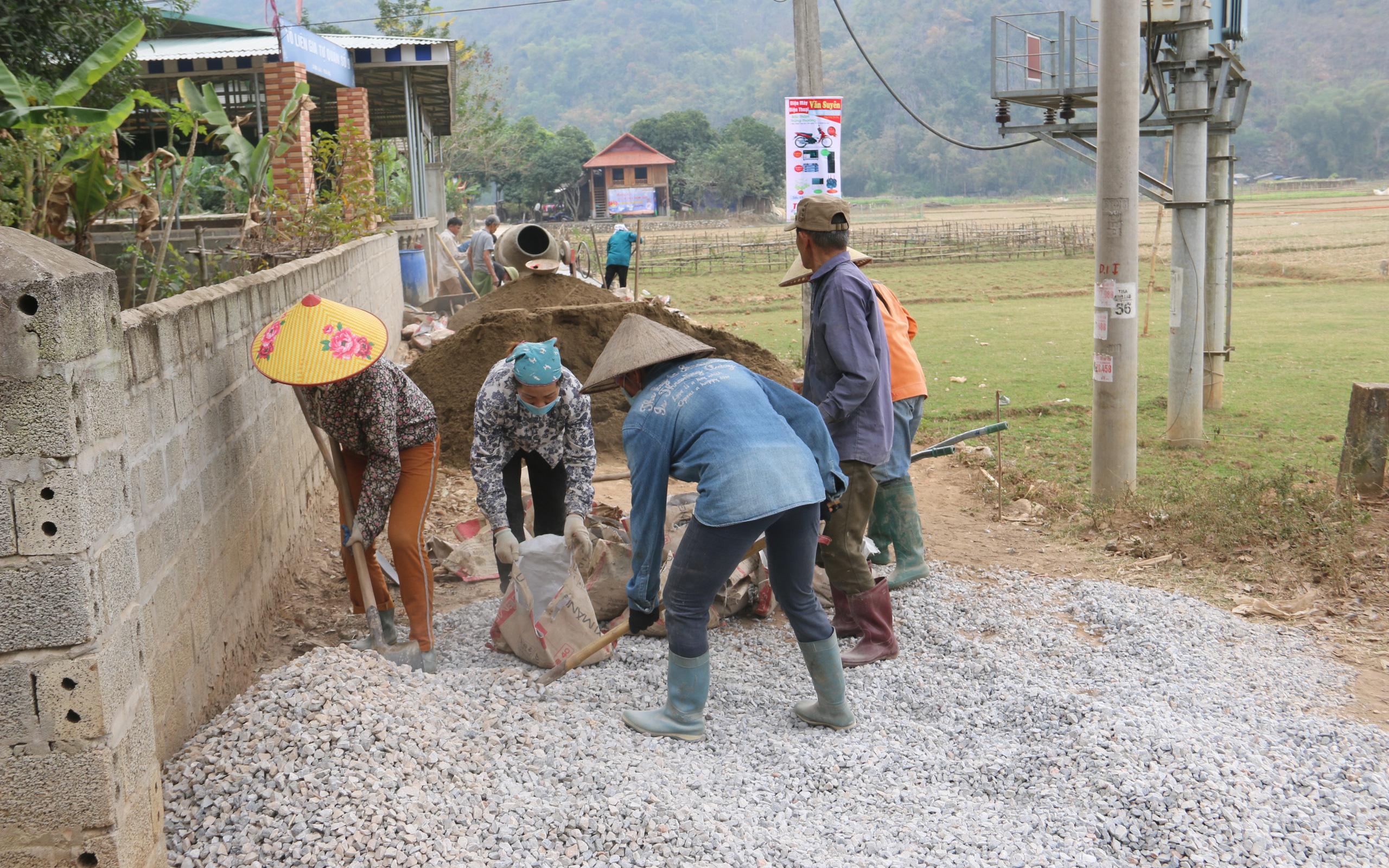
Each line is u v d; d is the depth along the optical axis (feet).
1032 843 10.68
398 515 15.21
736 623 17.62
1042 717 13.41
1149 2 30.55
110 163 22.44
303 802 10.68
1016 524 23.56
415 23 157.79
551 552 15.60
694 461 12.45
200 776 11.08
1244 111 36.04
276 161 41.96
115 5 37.04
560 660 15.14
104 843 8.37
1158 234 59.36
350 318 14.61
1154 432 34.27
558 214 320.29
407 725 12.01
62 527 7.92
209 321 14.69
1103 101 24.59
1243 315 66.69
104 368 8.51
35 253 7.90
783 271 121.19
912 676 15.19
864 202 373.20
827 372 15.90
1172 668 15.30
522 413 16.11
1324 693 14.56
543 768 11.97
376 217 48.49
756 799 11.75
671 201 351.05
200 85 64.90
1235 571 19.63
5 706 8.05
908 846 10.65
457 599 19.15
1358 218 193.98
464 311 42.83
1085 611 17.87
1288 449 31.19
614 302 40.32
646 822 10.82
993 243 142.61
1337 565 18.76
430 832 10.41
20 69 32.48
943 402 39.78
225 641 14.40
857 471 15.64
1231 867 10.23
